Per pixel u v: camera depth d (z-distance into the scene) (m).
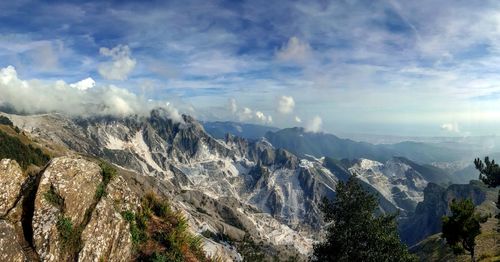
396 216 40.00
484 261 62.50
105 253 20.22
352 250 37.00
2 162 21.25
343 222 39.62
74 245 19.11
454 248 51.19
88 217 20.38
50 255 18.19
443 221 51.69
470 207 50.06
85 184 21.17
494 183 51.59
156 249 23.27
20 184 21.08
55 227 18.92
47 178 20.30
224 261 28.83
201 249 26.91
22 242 18.45
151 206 26.88
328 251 39.44
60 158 21.53
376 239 36.84
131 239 22.17
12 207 20.03
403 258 37.00
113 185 23.56
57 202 19.91
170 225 26.58
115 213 21.88
